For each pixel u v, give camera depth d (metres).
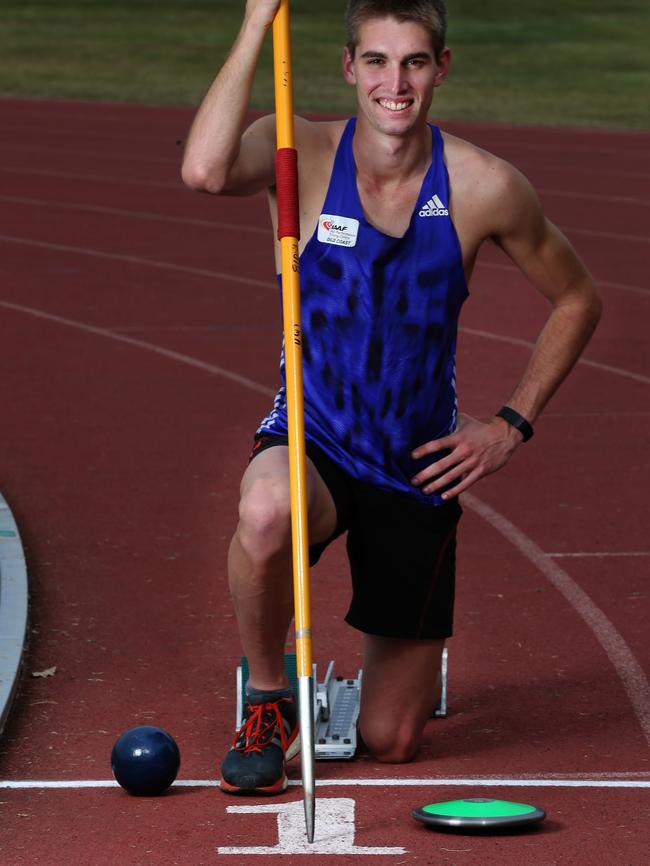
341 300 5.74
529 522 9.73
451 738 6.42
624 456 11.36
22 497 10.21
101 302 17.34
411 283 5.73
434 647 5.98
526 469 10.98
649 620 7.96
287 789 5.80
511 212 5.80
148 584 8.48
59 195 25.59
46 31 48.66
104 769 6.02
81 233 22.11
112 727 6.49
